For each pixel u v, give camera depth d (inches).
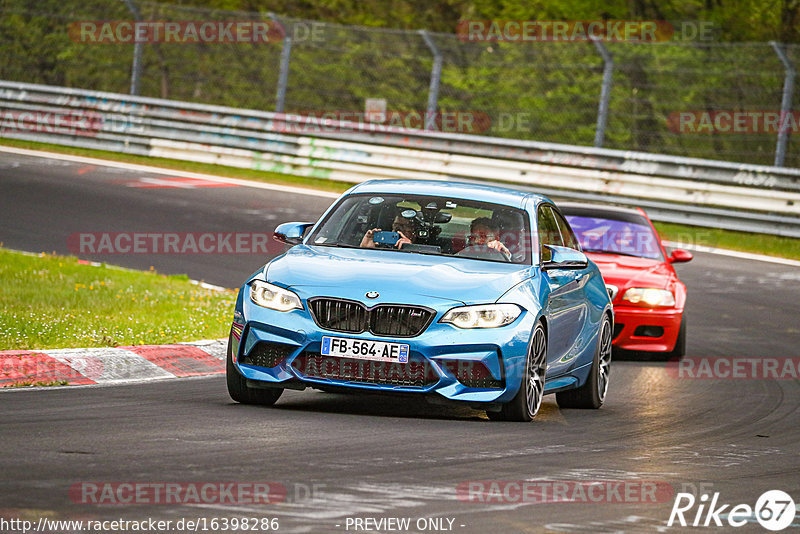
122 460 850.8
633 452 1035.3
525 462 943.0
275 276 1163.9
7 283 1866.4
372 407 1227.2
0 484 754.2
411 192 1321.4
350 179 3535.9
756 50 4731.8
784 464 1021.8
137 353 1408.7
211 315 1754.4
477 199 1316.4
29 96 3902.6
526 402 1171.9
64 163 3496.6
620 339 1774.1
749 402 1439.5
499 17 5142.7
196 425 1023.0
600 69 4559.5
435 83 3607.3
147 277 2081.7
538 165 3371.1
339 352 1113.4
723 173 3228.3
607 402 1409.9
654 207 3233.3
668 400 1435.8
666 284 1804.9
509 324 1139.9
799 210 3097.9
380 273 1157.7
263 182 3459.6
